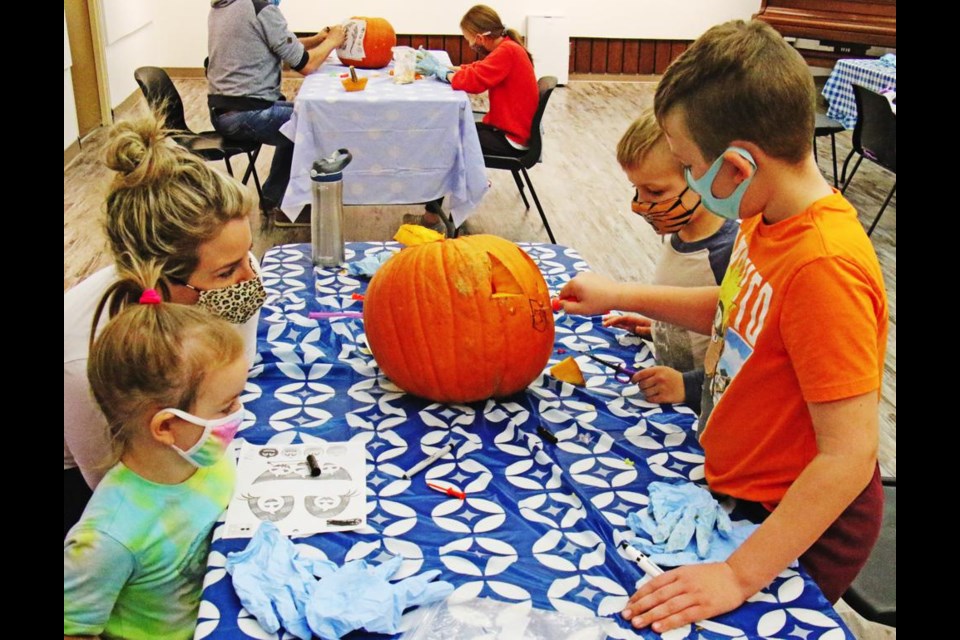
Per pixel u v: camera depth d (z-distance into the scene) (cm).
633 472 142
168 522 125
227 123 451
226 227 142
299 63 447
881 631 212
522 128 442
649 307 165
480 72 419
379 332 157
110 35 635
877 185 559
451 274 153
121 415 121
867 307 110
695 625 109
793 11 699
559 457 145
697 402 161
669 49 849
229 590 113
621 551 123
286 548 119
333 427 152
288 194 393
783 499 114
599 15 830
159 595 125
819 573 130
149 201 137
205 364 119
